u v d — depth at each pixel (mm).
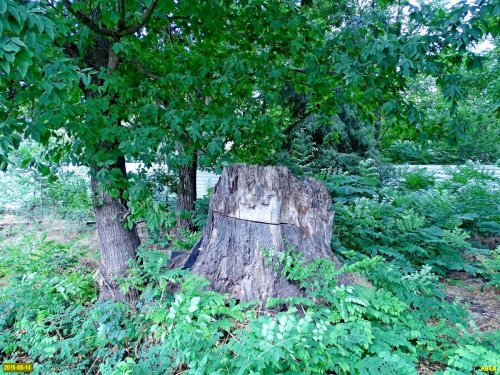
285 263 2797
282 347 1896
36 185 6879
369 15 3756
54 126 2717
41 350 2586
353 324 2188
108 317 2863
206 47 4285
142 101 3488
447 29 2678
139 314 2826
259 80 4254
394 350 2312
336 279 2799
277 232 2877
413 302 2887
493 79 6953
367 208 4531
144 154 3080
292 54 4234
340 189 5441
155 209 3334
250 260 2881
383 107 3459
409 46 2797
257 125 4309
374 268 3094
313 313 2217
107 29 3201
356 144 8328
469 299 3635
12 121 2301
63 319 2979
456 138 3576
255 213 2916
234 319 2584
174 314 2070
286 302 2557
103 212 3535
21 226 6426
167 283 3061
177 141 3789
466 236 4207
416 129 3797
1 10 1405
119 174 3225
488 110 8273
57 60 2340
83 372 2549
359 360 1986
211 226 3164
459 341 2418
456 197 5836
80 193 6938
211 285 2896
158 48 4379
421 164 10789
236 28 4504
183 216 4273
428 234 4516
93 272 4129
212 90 3779
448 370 1832
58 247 4852
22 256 4535
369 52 3049
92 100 2953
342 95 4582
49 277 3943
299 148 7426
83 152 3125
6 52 1518
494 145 10664
